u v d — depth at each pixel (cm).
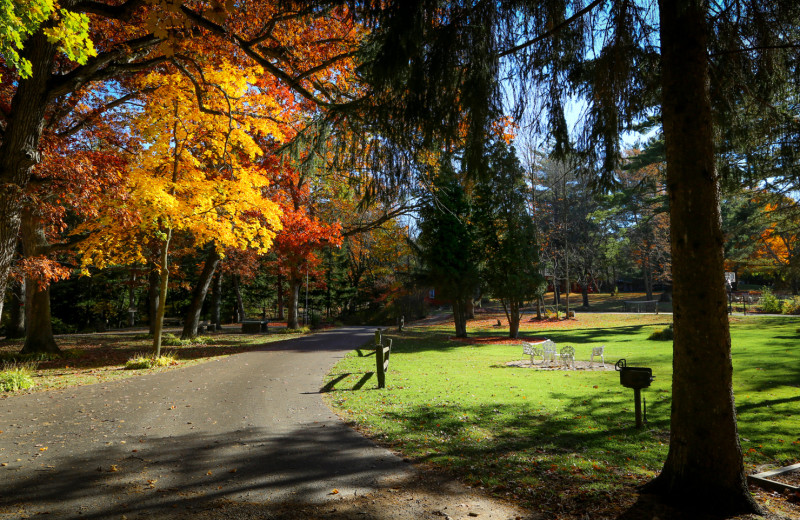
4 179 877
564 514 436
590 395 1034
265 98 1358
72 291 3850
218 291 3538
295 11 537
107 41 1186
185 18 668
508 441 688
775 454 616
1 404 898
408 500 470
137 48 1077
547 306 5356
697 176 438
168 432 714
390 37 415
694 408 442
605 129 538
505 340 2733
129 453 611
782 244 3500
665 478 468
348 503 461
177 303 4644
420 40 414
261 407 893
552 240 4369
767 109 548
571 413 867
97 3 870
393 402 955
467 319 4472
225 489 495
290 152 657
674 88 449
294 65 989
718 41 487
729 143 593
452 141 480
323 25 979
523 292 2795
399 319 3584
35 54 880
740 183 705
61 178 1066
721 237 442
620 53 483
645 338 2597
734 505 426
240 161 1695
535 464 582
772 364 1388
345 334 2917
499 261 2812
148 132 1362
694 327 441
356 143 533
